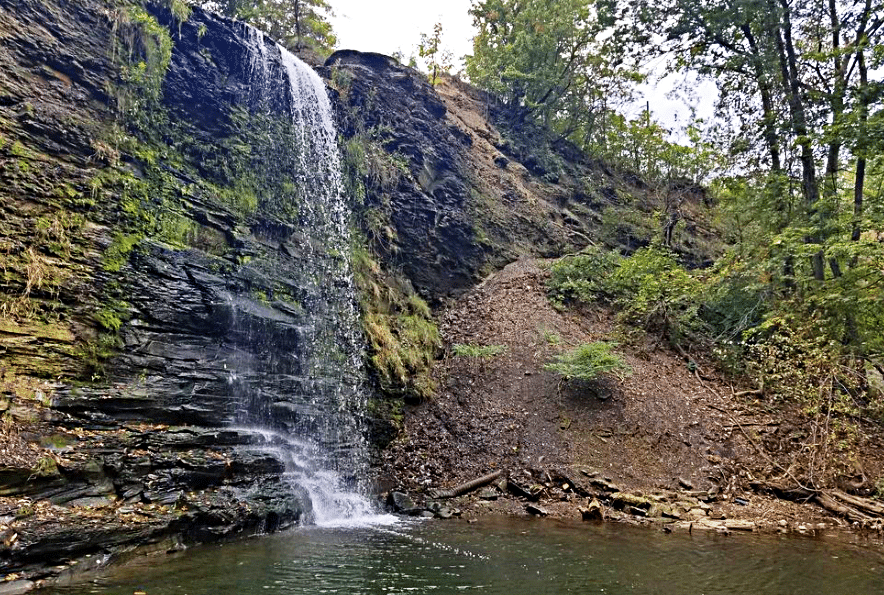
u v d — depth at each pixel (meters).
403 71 21.95
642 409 13.17
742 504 10.69
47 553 5.42
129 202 9.53
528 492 10.67
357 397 11.95
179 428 8.07
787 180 15.27
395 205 17.67
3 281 7.23
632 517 9.78
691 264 24.64
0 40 8.74
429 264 17.88
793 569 6.96
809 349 12.53
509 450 11.88
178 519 6.83
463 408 13.18
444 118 22.81
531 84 28.16
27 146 8.40
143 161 10.26
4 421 6.25
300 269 12.74
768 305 14.74
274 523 8.07
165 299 9.11
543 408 13.05
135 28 10.93
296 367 11.16
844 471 11.66
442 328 16.31
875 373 14.23
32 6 9.41
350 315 13.23
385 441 11.90
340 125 17.08
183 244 10.16
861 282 12.02
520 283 18.61
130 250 9.05
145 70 10.94
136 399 7.83
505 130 27.73
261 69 14.13
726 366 15.59
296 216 13.45
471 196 20.91
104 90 10.02
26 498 5.84
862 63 13.91
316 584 5.65
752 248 15.57
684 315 17.22
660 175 28.78
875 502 10.59
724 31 16.17
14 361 6.83
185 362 8.94
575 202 26.20
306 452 10.09
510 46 27.86
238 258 11.12
